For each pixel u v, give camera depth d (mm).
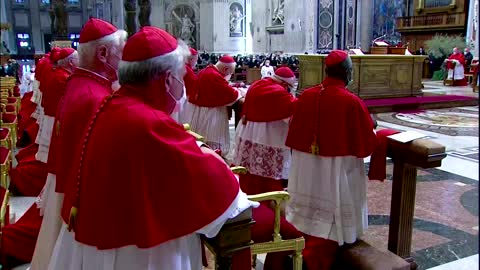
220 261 1849
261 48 27641
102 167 1584
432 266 3416
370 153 3031
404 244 3338
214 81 5617
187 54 1809
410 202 3266
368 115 3035
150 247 1547
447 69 18250
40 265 2525
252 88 4375
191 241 1844
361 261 3072
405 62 12641
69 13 34562
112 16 29609
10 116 6176
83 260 1729
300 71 13273
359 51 12297
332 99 3025
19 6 34000
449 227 4148
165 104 1735
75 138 2217
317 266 3160
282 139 4324
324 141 3033
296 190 3283
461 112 11641
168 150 1563
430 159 2943
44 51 35125
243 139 4457
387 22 24516
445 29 21453
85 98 2248
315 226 3168
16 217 4152
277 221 2486
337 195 3092
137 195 1553
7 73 15352
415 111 11789
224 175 1681
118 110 1619
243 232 1847
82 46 2324
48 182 2635
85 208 1610
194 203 1588
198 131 5797
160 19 31516
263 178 4398
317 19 23734
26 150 5312
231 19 30828
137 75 1636
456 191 5168
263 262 3457
